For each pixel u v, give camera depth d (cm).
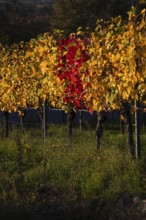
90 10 5431
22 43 1659
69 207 848
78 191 955
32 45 1562
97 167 1042
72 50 1259
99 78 1148
